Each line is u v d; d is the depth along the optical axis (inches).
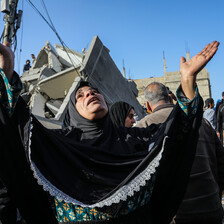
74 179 54.6
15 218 61.1
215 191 86.1
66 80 422.6
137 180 53.8
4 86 51.8
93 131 63.9
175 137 59.4
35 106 406.6
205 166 85.6
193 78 55.2
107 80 453.7
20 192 54.7
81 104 65.6
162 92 107.5
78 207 54.8
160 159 56.6
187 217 82.4
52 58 494.3
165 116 96.8
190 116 58.1
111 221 54.9
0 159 52.4
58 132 63.5
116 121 121.4
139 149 63.3
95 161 56.1
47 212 57.6
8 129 52.7
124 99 525.0
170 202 61.7
